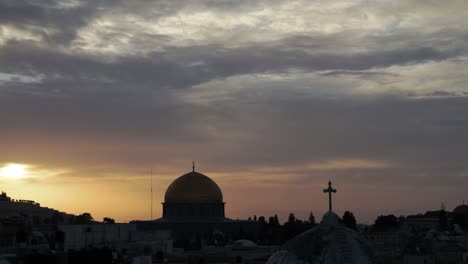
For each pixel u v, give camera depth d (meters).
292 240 65.69
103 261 139.88
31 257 124.31
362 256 63.53
